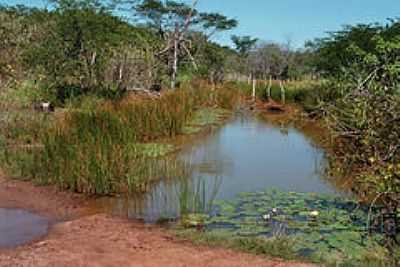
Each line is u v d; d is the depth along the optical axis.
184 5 27.64
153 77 20.23
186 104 16.05
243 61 34.78
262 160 10.86
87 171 7.92
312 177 9.26
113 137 9.38
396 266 5.17
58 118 12.44
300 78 30.59
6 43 17.98
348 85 8.56
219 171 9.66
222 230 6.25
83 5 17.34
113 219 6.73
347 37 16.38
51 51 16.83
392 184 5.59
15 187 8.10
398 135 5.92
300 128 16.42
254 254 5.53
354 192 7.21
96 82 17.91
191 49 28.59
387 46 9.20
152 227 6.43
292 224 6.41
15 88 15.99
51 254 5.52
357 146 6.93
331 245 5.74
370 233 6.05
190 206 7.14
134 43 20.95
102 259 5.40
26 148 9.66
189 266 5.23
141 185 8.04
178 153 11.36
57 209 7.23
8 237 6.12
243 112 21.17
